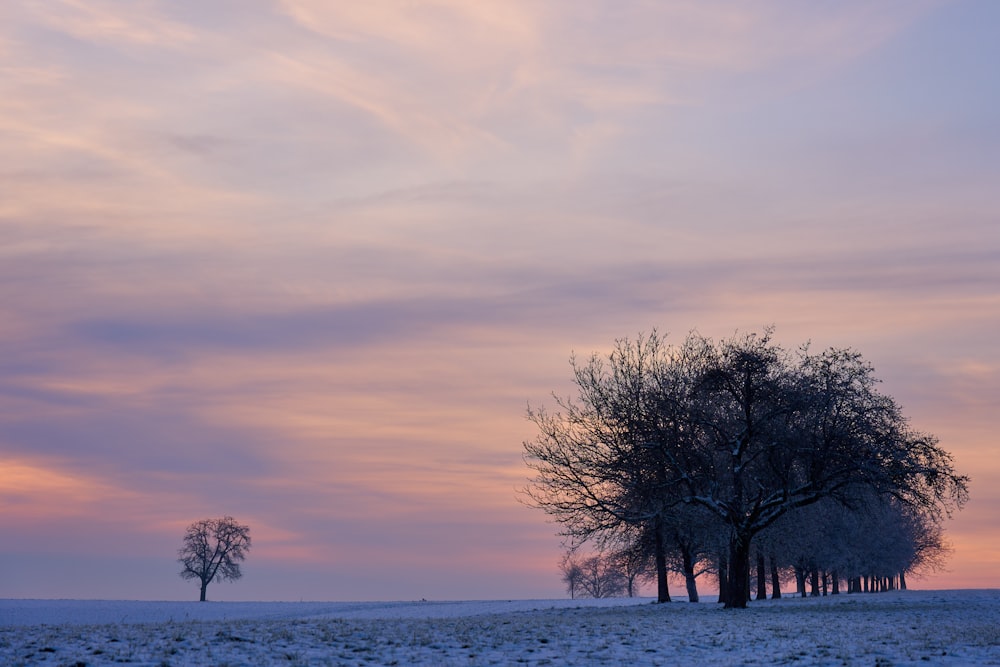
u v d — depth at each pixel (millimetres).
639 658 22562
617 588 158250
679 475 51719
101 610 109500
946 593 97875
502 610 70062
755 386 50062
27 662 18766
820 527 69750
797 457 49594
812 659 21984
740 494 50344
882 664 20953
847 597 84375
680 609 54312
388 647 24016
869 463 48000
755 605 61031
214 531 138500
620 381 54500
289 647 23172
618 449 51500
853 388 49812
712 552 63031
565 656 22922
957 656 22562
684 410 51438
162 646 21953
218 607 119438
